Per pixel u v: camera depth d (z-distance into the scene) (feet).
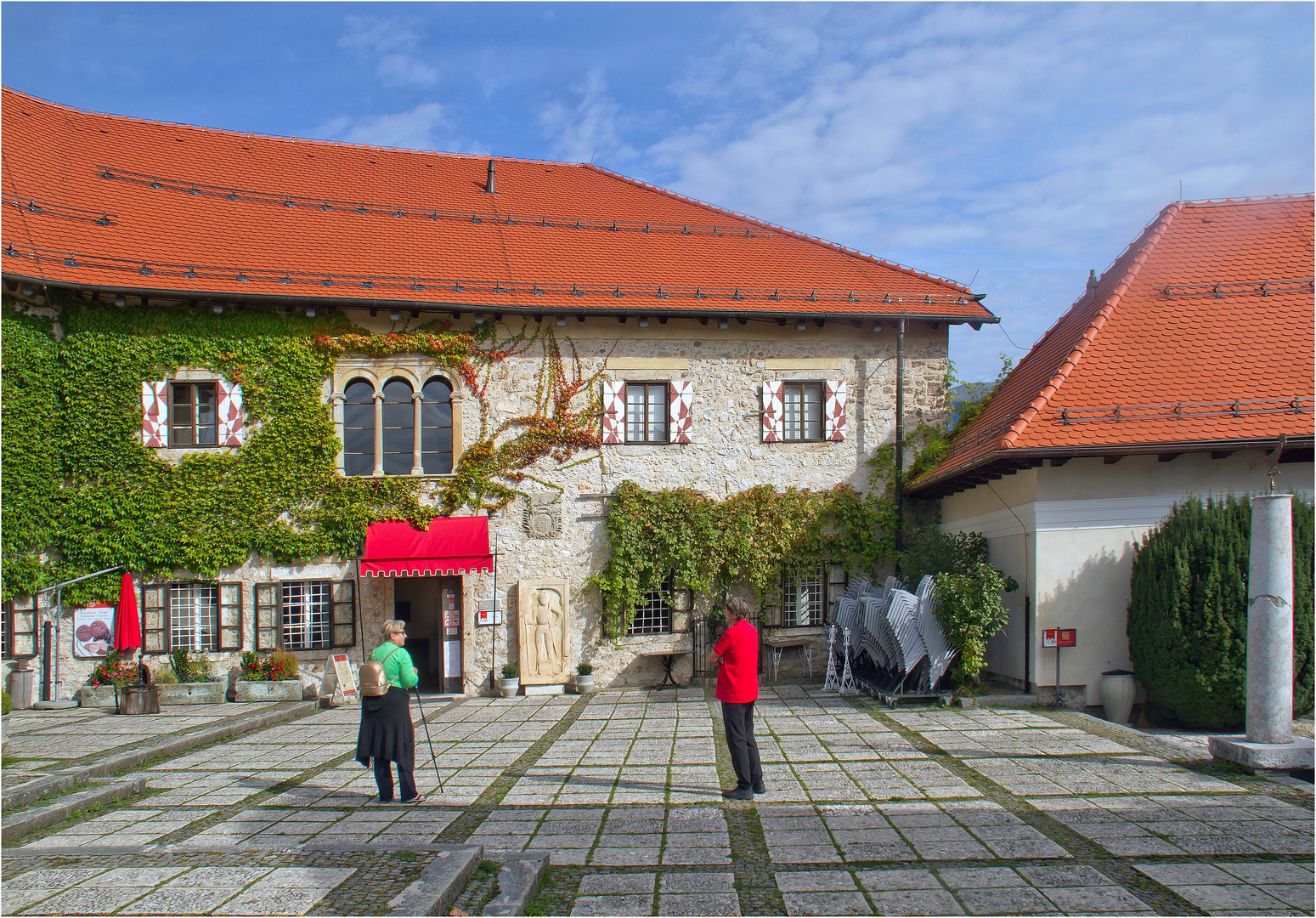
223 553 50.85
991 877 19.19
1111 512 43.91
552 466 54.44
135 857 19.85
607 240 62.90
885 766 30.66
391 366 53.31
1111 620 43.80
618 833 23.03
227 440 51.13
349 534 51.83
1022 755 32.01
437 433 53.98
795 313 55.21
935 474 51.60
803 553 56.18
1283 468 43.78
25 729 40.50
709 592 55.16
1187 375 45.09
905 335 58.23
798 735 36.73
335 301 50.72
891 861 20.35
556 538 54.19
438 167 70.59
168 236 53.11
